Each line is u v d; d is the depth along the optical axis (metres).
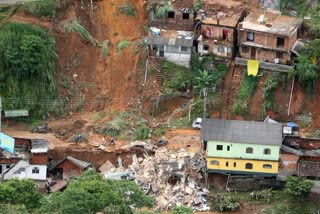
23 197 132.50
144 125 154.12
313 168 146.12
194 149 151.50
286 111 154.88
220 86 156.50
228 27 157.38
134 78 157.62
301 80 153.88
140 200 133.62
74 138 152.25
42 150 147.50
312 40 156.62
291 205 145.25
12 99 155.12
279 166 147.25
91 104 157.25
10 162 146.75
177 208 138.25
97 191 130.12
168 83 156.88
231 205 144.88
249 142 146.38
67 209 125.38
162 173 147.50
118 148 151.25
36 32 156.75
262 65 156.25
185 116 156.00
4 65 155.25
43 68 155.62
